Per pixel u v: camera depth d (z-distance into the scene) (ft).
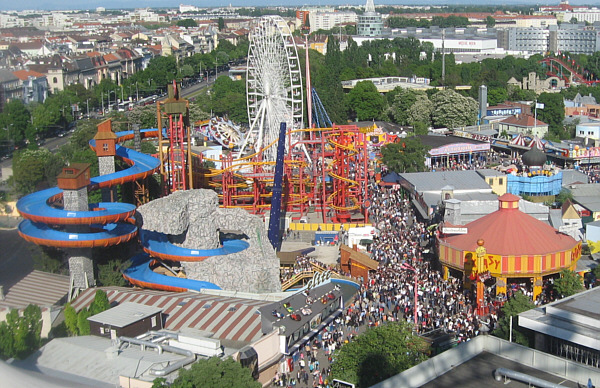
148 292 462.19
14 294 433.07
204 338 346.13
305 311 419.95
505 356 300.40
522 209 612.70
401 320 419.13
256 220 520.83
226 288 493.36
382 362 343.05
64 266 491.31
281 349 386.52
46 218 479.82
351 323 442.09
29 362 332.60
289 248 631.15
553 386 266.16
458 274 536.83
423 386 277.64
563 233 534.78
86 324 377.50
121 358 334.65
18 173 617.62
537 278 500.74
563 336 336.70
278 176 652.89
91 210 506.89
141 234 530.68
